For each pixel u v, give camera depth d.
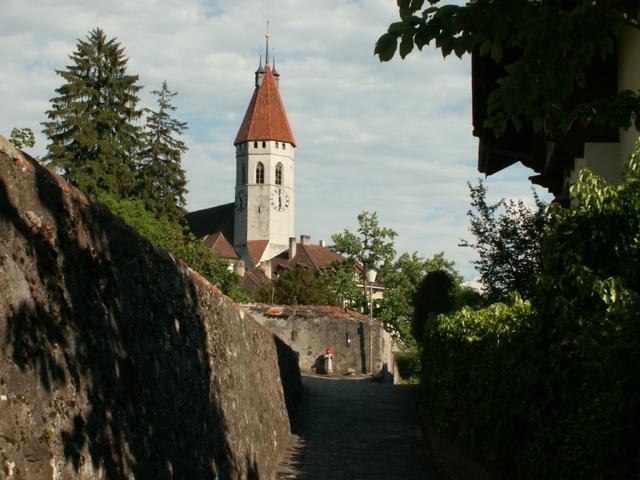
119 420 6.69
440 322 17.20
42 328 5.54
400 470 15.49
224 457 10.40
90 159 53.50
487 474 10.88
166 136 65.94
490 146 17.28
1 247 5.17
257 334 15.48
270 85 137.50
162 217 56.62
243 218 134.12
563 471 6.99
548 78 6.38
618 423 5.52
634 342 5.43
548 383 7.60
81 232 6.55
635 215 7.25
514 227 19.23
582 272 7.18
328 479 14.45
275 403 16.94
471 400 12.36
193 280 10.12
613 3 6.21
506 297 18.61
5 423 4.82
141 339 7.66
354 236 76.38
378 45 6.10
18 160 5.56
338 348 41.53
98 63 55.59
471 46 6.06
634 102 6.84
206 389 10.07
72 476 5.60
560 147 14.45
